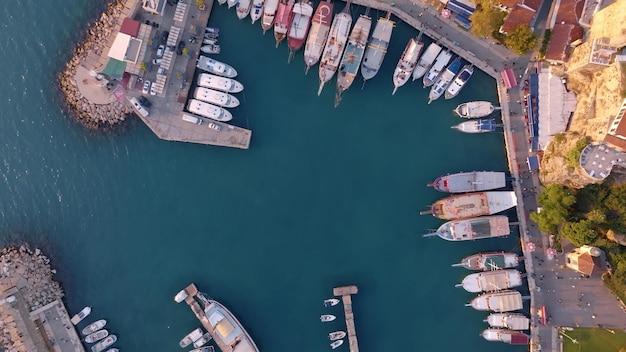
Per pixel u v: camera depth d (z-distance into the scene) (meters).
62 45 70.94
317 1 71.12
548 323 68.88
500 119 70.25
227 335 68.88
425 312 71.25
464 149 71.19
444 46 69.94
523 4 64.38
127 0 69.31
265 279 71.94
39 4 71.94
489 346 70.56
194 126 70.38
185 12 69.38
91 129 71.06
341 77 70.06
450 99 70.75
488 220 68.56
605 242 64.12
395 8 69.31
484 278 68.94
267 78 71.62
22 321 68.81
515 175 69.06
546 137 67.00
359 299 71.44
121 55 66.81
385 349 71.19
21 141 71.94
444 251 71.19
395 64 70.88
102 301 71.69
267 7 69.19
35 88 71.25
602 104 61.41
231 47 71.25
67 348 70.44
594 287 68.56
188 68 69.88
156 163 71.94
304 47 71.06
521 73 69.12
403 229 71.69
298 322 71.50
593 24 63.31
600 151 59.50
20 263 70.69
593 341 68.25
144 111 69.06
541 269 69.19
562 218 63.56
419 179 71.62
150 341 71.25
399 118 71.75
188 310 71.50
